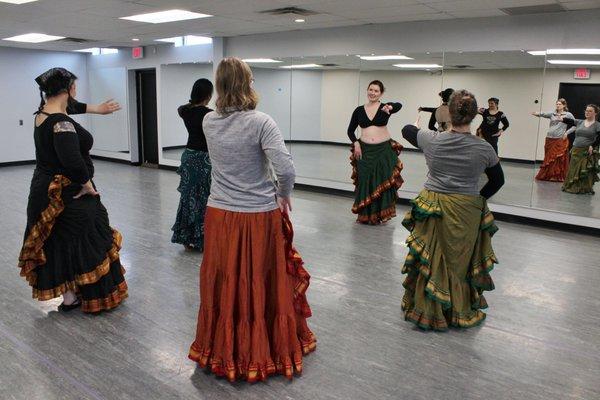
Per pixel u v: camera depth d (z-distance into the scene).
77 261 3.01
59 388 2.35
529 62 5.80
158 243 4.75
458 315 2.99
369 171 5.53
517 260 4.45
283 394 2.33
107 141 11.20
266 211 2.32
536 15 5.62
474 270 2.97
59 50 10.81
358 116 5.60
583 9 5.30
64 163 2.74
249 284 2.34
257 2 5.34
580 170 5.68
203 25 7.10
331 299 3.48
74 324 3.02
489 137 6.21
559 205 5.80
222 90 2.24
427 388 2.40
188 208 4.36
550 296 3.59
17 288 3.60
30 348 2.72
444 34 6.30
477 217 2.89
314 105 7.72
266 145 2.21
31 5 5.66
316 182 7.81
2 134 10.20
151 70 10.16
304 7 5.61
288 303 2.45
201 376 2.46
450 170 2.84
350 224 5.66
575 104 5.63
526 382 2.47
